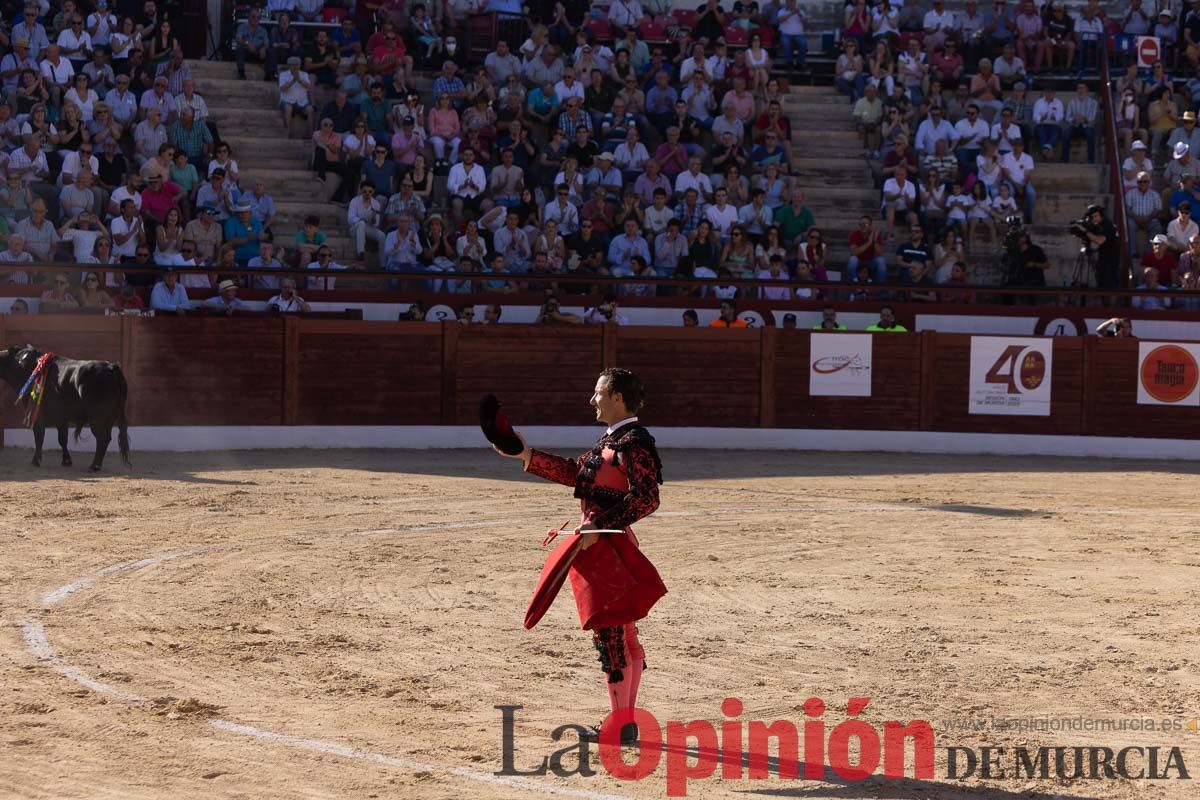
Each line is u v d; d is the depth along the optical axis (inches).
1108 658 647.1
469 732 513.7
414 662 613.3
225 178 1628.9
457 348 1535.4
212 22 2046.0
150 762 468.1
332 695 557.9
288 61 1877.5
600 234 1720.0
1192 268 1761.8
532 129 1847.9
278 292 1540.4
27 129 1608.0
